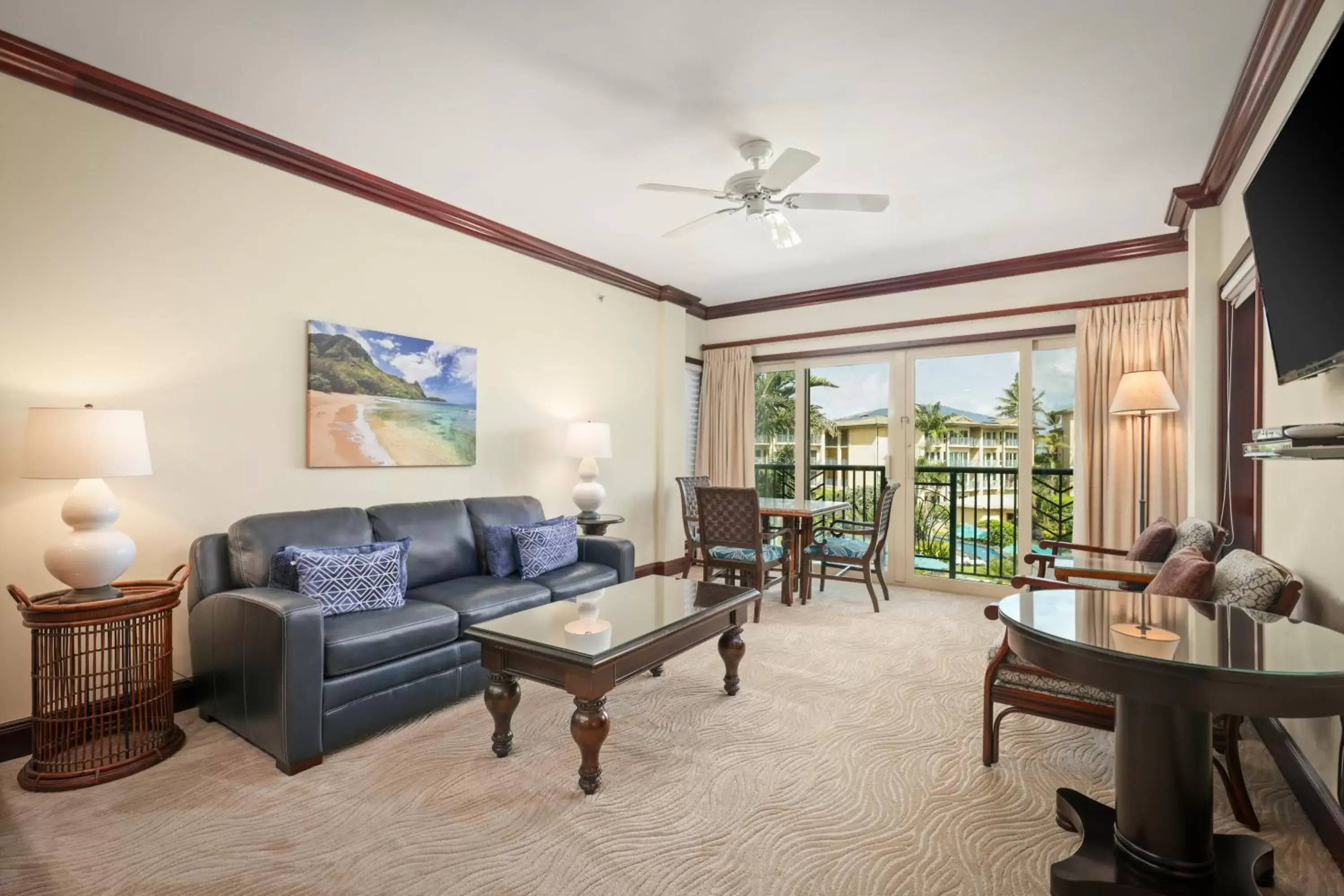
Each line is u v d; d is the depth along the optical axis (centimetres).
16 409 234
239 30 220
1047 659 153
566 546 371
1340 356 159
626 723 262
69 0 204
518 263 436
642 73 244
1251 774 221
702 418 633
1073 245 440
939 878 170
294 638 218
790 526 482
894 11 208
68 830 187
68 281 245
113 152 256
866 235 420
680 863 175
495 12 210
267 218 305
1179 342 414
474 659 286
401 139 297
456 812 198
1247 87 242
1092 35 219
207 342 285
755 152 298
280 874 168
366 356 344
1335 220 153
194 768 223
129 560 229
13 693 235
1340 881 167
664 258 481
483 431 411
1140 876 157
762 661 341
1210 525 280
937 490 522
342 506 335
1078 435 446
